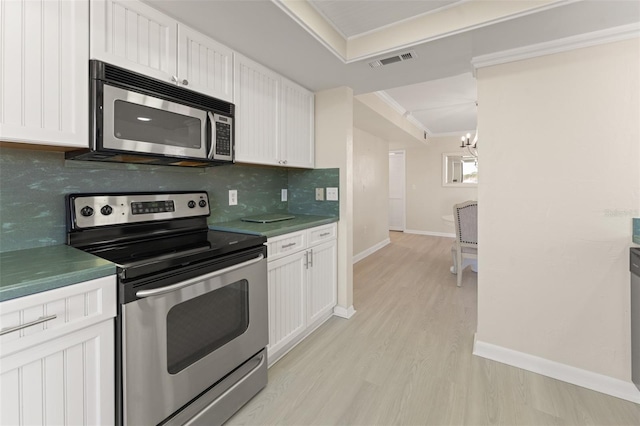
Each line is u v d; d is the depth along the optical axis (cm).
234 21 154
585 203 171
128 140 128
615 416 149
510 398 162
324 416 149
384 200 596
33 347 87
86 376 98
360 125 452
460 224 339
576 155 172
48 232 133
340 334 232
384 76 231
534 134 182
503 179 192
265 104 210
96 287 100
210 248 140
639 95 157
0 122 96
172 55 148
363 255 498
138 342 109
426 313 271
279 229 190
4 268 99
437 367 190
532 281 187
